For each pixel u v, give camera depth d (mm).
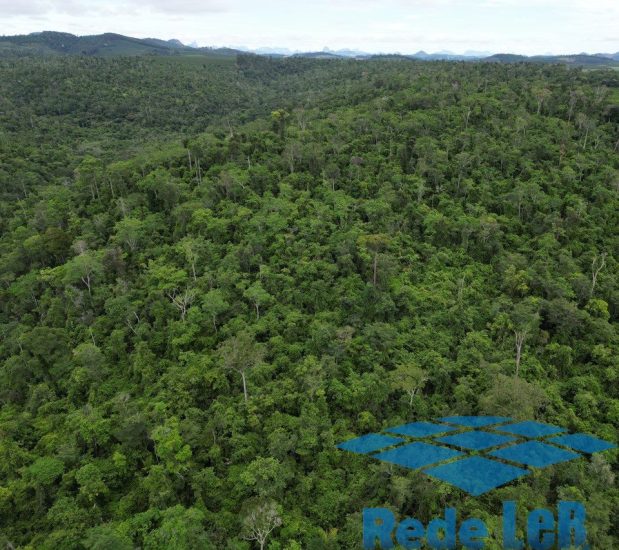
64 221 101812
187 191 101688
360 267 81125
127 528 42375
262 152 118062
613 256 85375
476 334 67625
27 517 48125
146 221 93812
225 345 61188
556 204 93375
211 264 82062
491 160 109000
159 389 60469
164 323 72312
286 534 44125
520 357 64062
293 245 85000
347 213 93250
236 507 46844
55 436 55688
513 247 89438
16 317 83188
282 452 50250
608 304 74688
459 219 91375
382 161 111062
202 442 51750
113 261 83688
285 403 56969
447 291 76188
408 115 131000
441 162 107750
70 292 77812
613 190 97625
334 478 49781
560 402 57469
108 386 63969
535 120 122375
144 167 111188
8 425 57156
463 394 57906
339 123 133625
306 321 70250
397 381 57500
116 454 49812
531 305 70812
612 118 126688
